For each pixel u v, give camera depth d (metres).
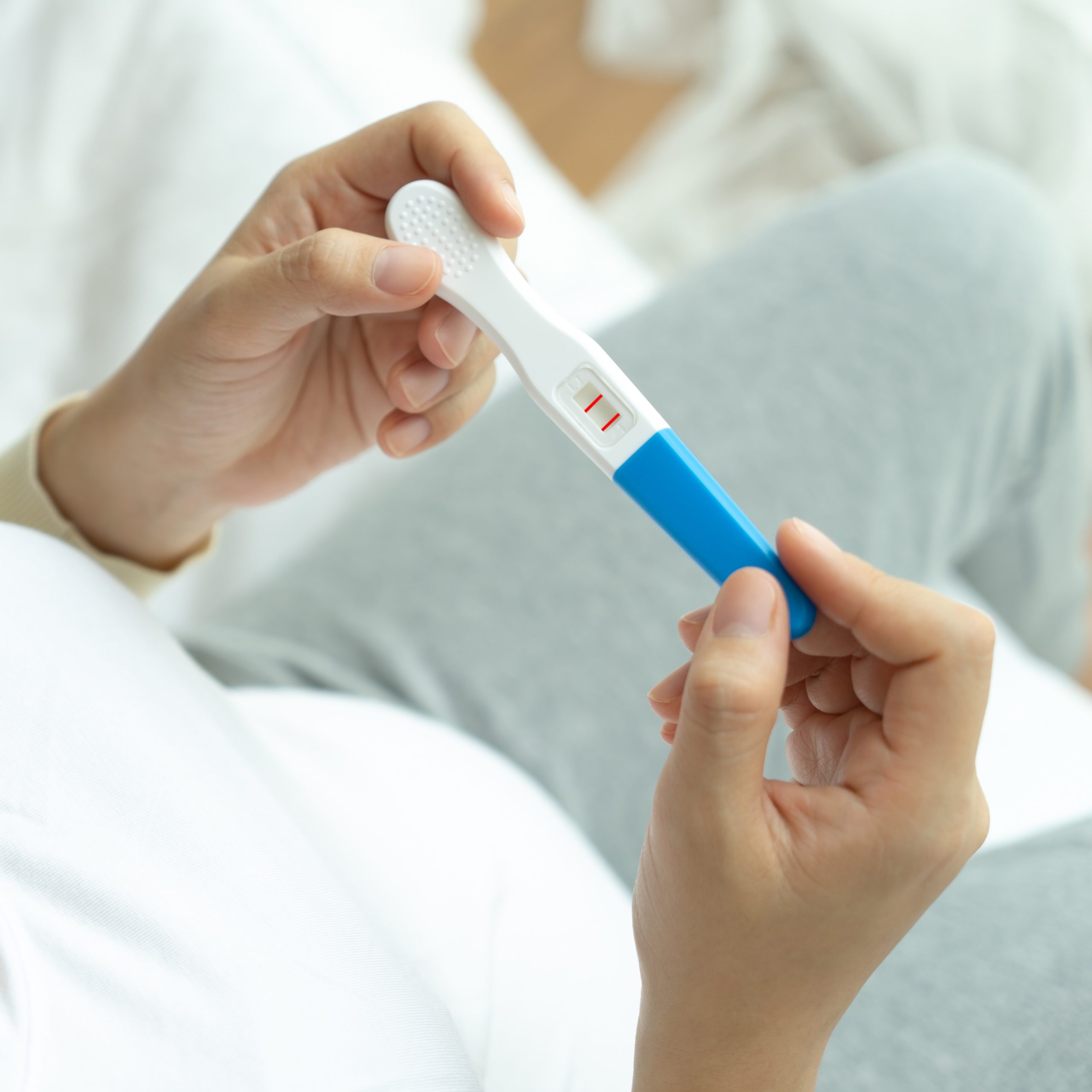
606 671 0.69
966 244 0.82
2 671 0.37
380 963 0.39
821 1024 0.37
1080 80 1.60
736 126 1.84
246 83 1.00
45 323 0.93
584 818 0.66
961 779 0.34
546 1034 0.45
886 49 1.69
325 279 0.41
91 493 0.57
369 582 0.72
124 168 0.98
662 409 0.75
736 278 0.83
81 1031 0.30
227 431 0.53
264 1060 0.33
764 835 0.34
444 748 0.57
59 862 0.33
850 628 0.36
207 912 0.35
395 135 0.47
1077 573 1.09
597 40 2.04
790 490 0.73
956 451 0.80
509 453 0.77
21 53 1.01
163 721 0.41
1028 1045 0.49
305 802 0.49
